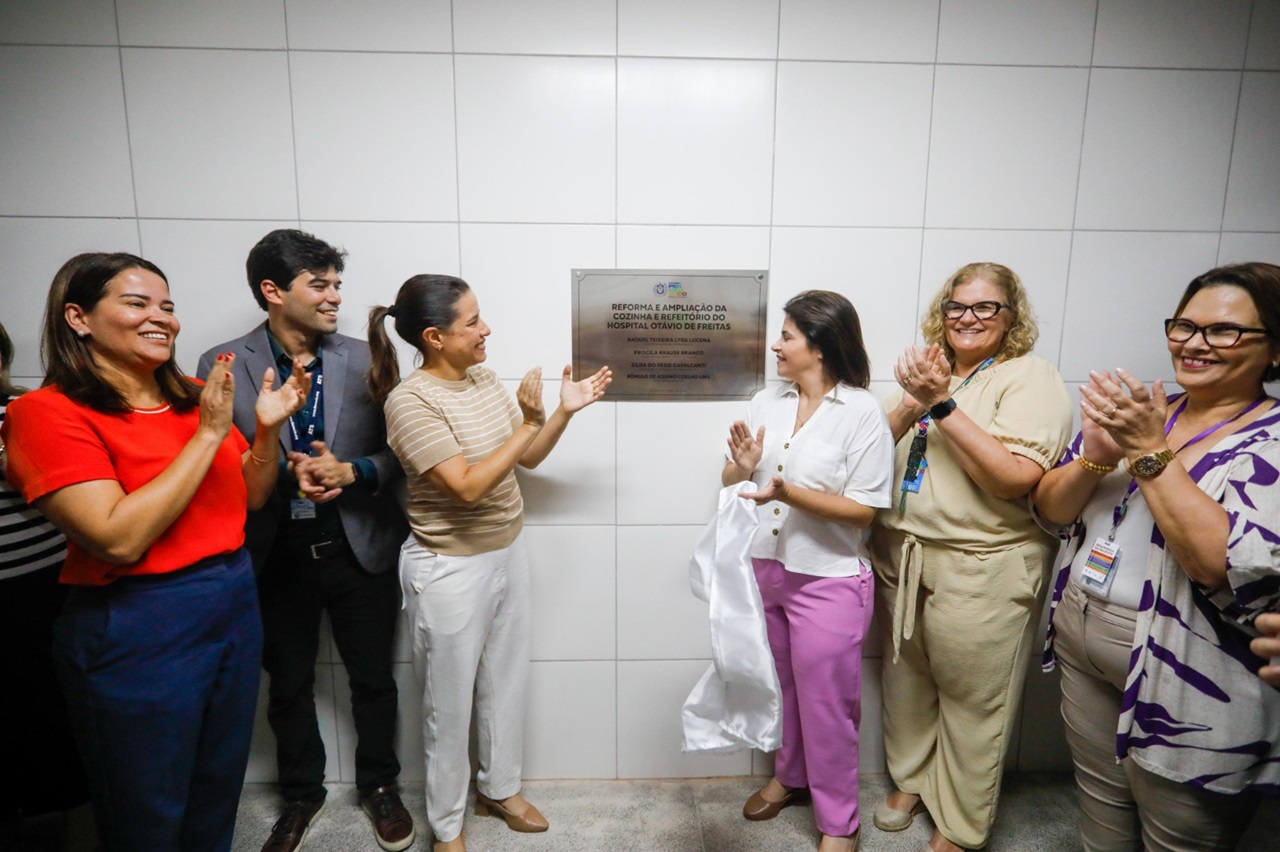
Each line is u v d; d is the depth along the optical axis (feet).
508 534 4.97
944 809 5.22
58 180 5.13
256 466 4.29
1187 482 3.17
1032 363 4.63
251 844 5.39
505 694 5.33
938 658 4.95
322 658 5.85
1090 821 4.36
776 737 4.37
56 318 3.43
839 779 5.05
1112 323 5.65
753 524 4.49
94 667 3.57
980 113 5.35
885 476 4.69
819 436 4.78
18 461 3.34
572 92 5.24
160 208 5.22
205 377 4.93
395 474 5.16
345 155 5.24
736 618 4.42
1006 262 5.56
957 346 4.82
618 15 5.16
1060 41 5.27
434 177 5.29
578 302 5.49
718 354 5.60
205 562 3.86
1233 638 3.26
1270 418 3.26
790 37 5.23
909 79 5.30
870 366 5.55
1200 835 3.52
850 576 4.89
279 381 4.90
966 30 5.24
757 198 5.41
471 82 5.19
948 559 4.80
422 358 5.46
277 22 5.05
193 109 5.11
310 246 4.65
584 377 5.60
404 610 5.32
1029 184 5.45
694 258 5.47
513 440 4.46
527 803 5.65
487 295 5.46
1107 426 3.29
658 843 5.43
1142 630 3.50
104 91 5.05
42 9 4.92
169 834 3.83
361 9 5.06
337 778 6.06
